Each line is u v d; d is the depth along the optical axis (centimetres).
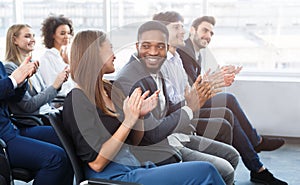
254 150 304
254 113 427
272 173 331
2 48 445
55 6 456
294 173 331
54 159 218
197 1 438
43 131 256
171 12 234
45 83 326
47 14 457
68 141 177
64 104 178
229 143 269
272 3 430
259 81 420
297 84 414
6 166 210
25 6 459
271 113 423
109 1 448
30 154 221
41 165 219
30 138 235
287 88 416
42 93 273
